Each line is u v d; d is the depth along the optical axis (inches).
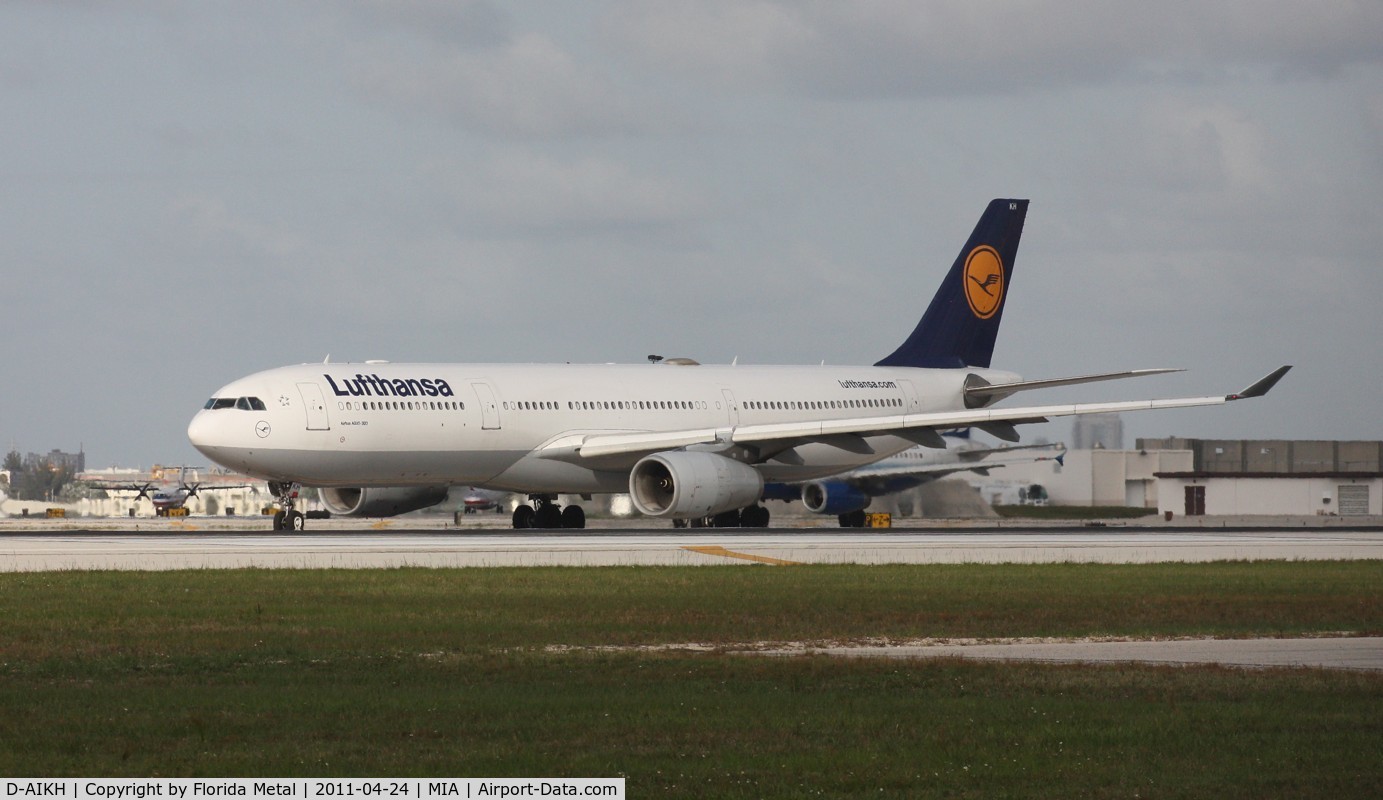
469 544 3617.1
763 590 2566.4
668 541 3806.6
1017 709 1437.0
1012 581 2783.0
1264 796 1133.7
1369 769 1210.0
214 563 3068.4
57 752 1253.7
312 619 2128.4
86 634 1961.1
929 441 4805.6
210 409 4370.1
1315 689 1542.8
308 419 4347.9
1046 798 1133.7
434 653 1804.9
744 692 1524.4
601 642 1909.4
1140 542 3937.0
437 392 4586.6
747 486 4562.0
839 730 1347.2
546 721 1376.7
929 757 1251.2
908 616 2191.2
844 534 4375.0
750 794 1141.7
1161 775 1194.0
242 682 1584.6
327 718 1384.1
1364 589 2659.9
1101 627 2094.0
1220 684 1571.1
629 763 1228.5
